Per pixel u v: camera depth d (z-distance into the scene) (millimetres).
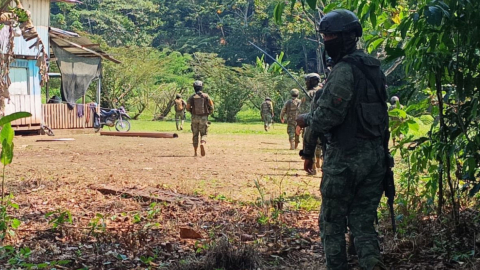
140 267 5414
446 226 6293
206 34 70188
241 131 29359
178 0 71688
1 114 18250
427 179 7656
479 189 5691
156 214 7680
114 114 28156
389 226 6551
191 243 6305
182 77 50312
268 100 29172
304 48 59656
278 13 6109
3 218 6453
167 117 43562
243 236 6426
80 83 26641
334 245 4645
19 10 16656
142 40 63625
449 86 6438
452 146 5898
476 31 5527
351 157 4523
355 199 4656
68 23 60062
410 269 5250
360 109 4500
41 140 21391
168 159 15148
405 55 6191
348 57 4586
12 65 22594
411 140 6805
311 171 5000
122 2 66938
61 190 9398
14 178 10852
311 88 12031
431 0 5645
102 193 9320
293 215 7695
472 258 5379
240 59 62344
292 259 5727
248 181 11148
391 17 6773
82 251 5887
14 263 5332
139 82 42656
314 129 4547
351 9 6391
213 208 8148
